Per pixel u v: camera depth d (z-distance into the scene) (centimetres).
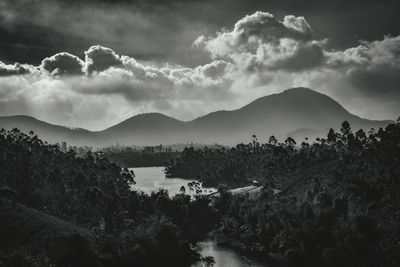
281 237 14738
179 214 18862
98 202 18050
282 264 13638
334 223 13838
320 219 13962
